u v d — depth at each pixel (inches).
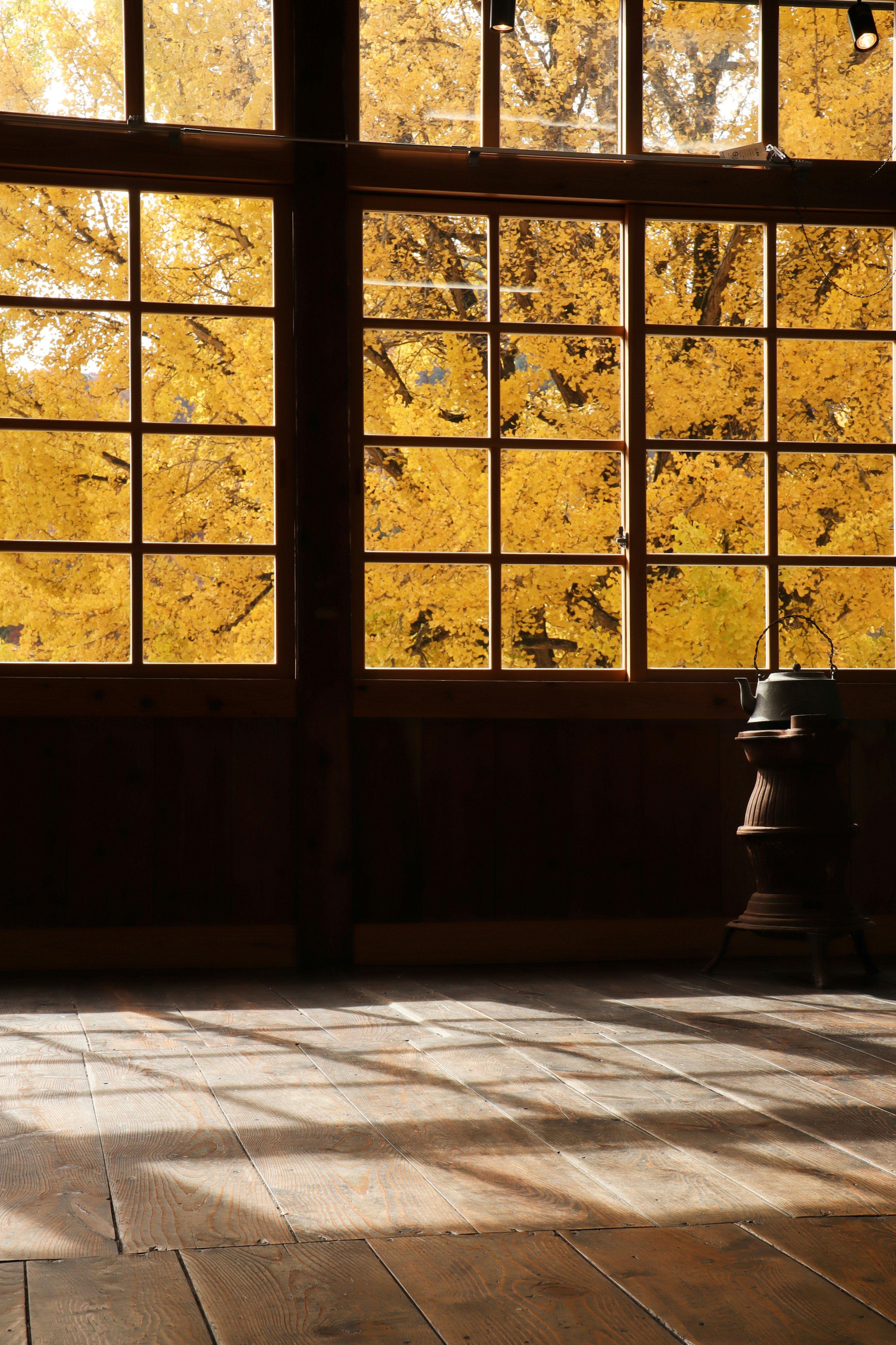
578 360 157.6
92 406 149.1
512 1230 61.5
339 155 150.5
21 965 143.6
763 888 139.9
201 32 150.9
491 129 156.5
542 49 157.6
